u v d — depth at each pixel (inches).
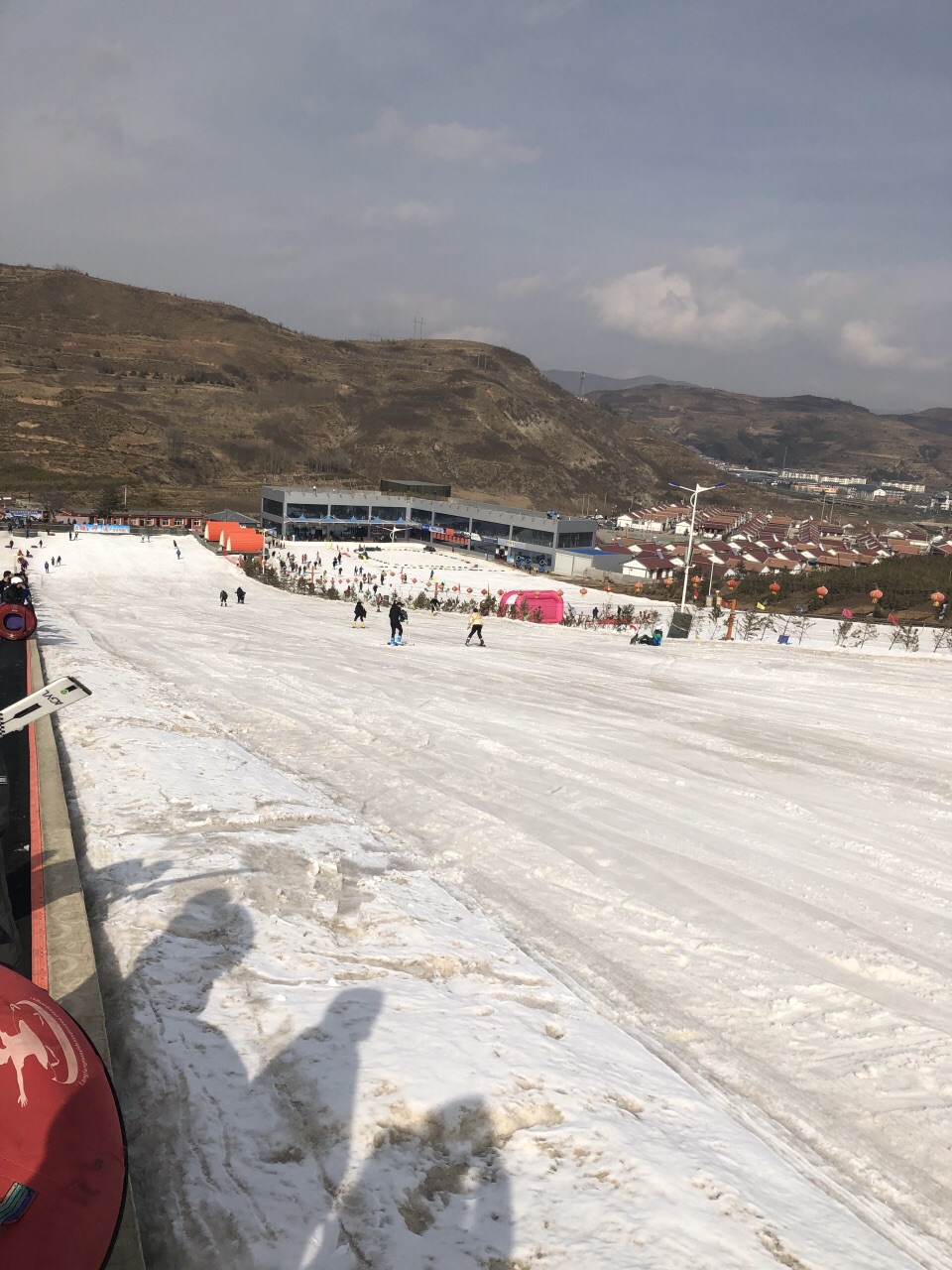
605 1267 112.1
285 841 270.7
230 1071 142.0
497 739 487.2
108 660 671.8
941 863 335.6
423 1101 140.7
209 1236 108.4
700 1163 143.1
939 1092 197.2
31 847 223.3
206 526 3629.4
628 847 334.3
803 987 239.8
